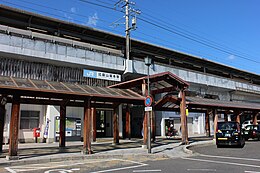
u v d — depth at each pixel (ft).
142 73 89.61
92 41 86.58
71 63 73.77
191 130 120.47
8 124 66.64
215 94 127.65
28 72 68.13
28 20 73.77
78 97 46.78
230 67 136.77
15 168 34.42
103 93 50.34
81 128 77.30
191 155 48.73
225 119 97.14
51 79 72.02
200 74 113.80
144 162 39.96
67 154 46.01
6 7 67.26
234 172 29.78
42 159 40.09
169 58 109.91
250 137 79.20
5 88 38.27
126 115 88.07
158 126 104.73
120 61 84.99
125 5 89.30
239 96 143.02
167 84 65.36
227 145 60.49
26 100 51.72
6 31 64.03
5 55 63.87
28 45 66.08
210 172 29.94
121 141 78.54
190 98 77.25
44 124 73.31
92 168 34.22
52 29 78.18
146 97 51.75
